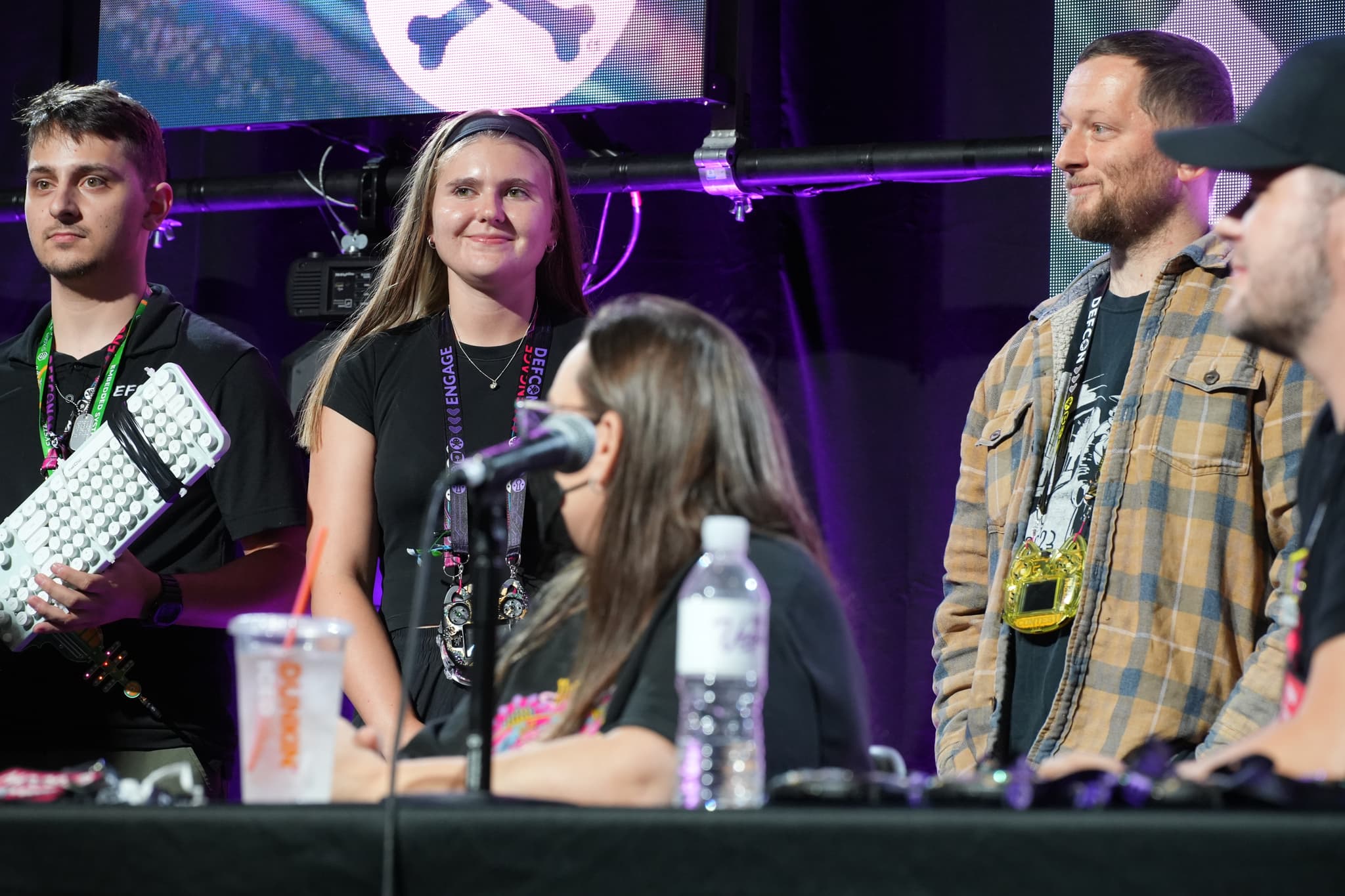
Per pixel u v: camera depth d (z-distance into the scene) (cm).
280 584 1012
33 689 963
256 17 1415
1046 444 924
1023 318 1309
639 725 527
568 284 1034
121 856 438
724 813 404
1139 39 938
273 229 1546
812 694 554
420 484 944
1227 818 375
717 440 579
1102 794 414
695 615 484
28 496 1003
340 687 503
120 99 1055
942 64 1334
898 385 1342
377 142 1463
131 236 1040
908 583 1323
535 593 906
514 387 967
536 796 517
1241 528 856
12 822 446
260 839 432
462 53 1344
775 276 1380
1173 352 886
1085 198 923
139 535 924
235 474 1007
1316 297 534
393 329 1003
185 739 971
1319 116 538
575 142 1370
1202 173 920
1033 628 876
